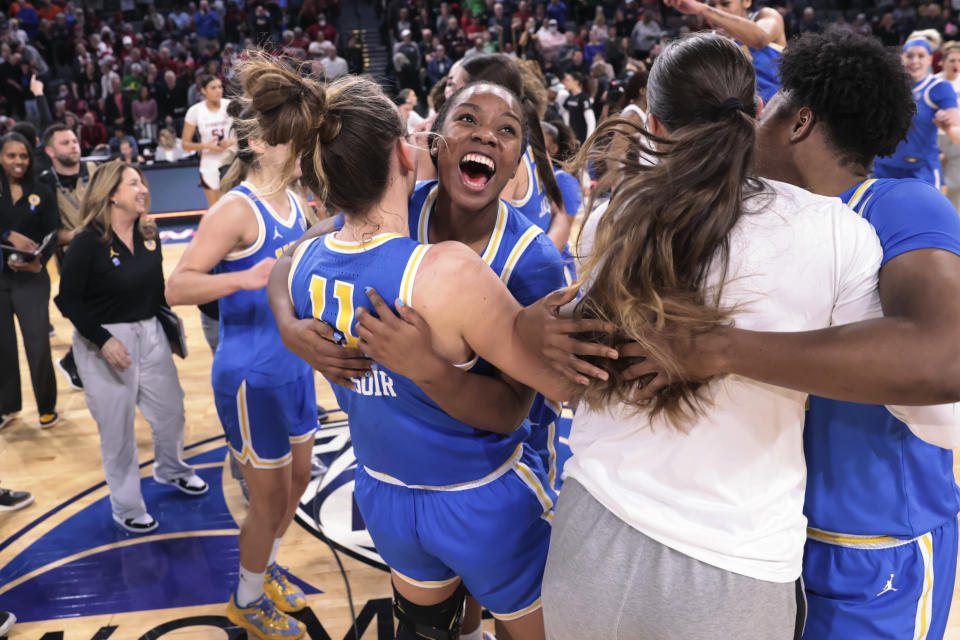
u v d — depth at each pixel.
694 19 14.16
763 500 1.12
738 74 1.19
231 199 2.29
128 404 3.04
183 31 14.84
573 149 2.89
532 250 1.51
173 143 10.09
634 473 1.17
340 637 2.42
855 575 1.31
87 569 2.85
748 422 1.12
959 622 2.40
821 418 1.27
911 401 0.97
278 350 2.28
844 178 1.25
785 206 1.10
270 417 2.30
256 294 2.26
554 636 1.26
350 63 13.68
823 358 0.98
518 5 14.83
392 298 1.28
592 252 1.14
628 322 1.09
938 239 1.05
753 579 1.11
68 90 12.56
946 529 1.35
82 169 6.05
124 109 12.37
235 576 2.78
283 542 2.95
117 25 14.91
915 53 4.85
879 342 0.96
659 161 1.14
